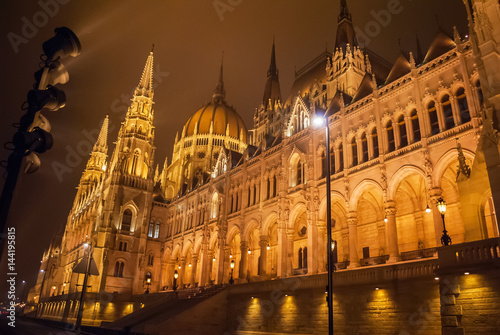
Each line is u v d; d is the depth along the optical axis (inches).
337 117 1856.5
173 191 4170.8
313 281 1450.5
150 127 3708.2
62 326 2246.6
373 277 1218.0
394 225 1456.7
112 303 2856.8
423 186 1627.7
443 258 909.8
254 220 2279.8
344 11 2736.2
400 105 1557.6
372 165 1596.9
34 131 278.2
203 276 2588.6
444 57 1421.0
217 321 1803.6
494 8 1115.3
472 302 840.3
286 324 1514.5
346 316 1275.8
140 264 3147.1
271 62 3939.5
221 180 2728.8
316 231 1785.2
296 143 2063.2
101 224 3122.5
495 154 951.6
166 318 1760.6
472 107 1272.1
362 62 2491.4
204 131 4284.0
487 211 1048.8
